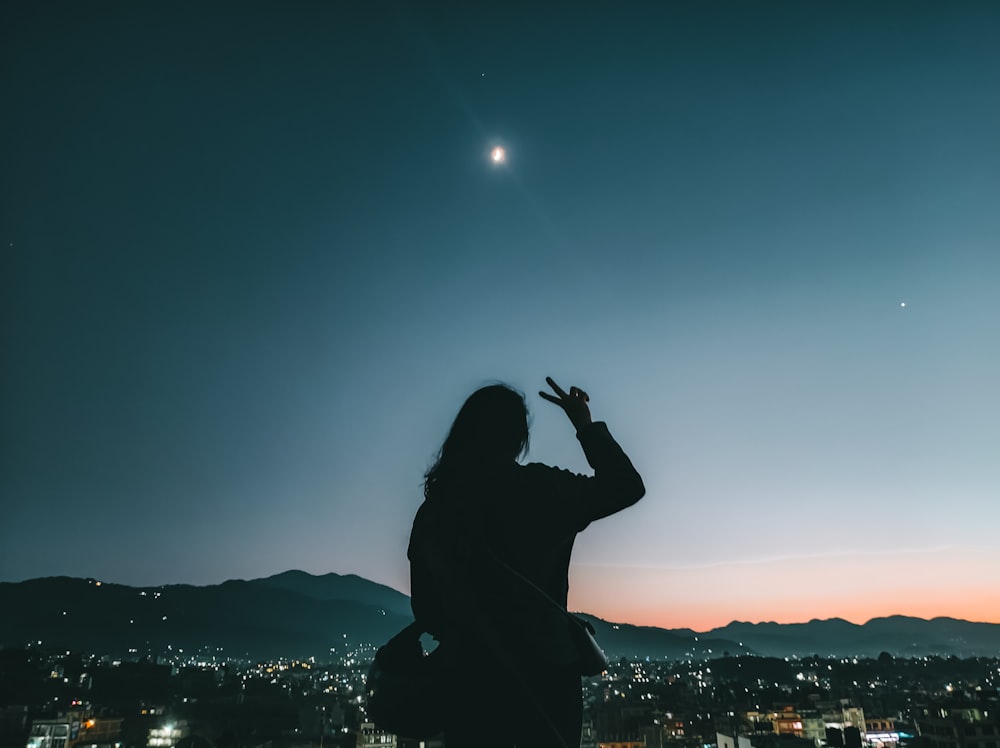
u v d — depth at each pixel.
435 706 0.96
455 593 0.98
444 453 1.18
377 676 1.02
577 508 1.07
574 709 0.97
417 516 1.09
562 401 1.30
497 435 1.17
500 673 0.94
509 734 0.94
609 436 1.21
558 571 1.07
